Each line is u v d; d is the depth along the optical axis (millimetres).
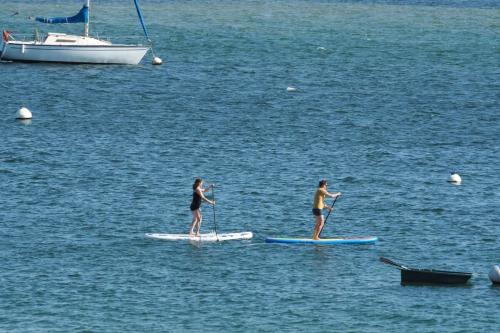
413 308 174375
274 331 164125
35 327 163625
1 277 184125
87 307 172125
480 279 189375
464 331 165750
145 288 181125
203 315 169875
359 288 183500
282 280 186625
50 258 194750
